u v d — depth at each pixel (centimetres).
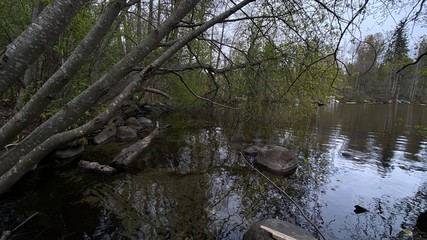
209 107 1318
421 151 1093
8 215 490
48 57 762
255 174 774
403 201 641
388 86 4397
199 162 861
